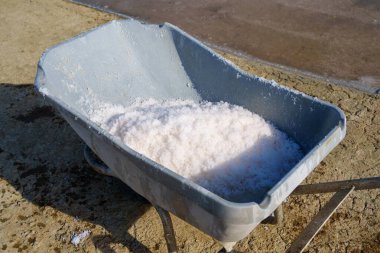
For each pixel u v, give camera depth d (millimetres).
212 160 2221
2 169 3059
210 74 2684
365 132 3242
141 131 2375
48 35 4699
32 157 3152
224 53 4309
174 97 2850
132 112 2625
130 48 2914
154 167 1811
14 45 4527
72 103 2562
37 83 2318
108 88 2771
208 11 5160
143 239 2562
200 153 2240
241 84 2516
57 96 2445
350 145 3141
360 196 2758
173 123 2365
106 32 2840
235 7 5223
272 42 4457
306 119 2264
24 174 3020
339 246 2488
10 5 5375
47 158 3139
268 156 2270
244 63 4125
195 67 2756
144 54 2912
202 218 1826
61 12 5176
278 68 4035
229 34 4652
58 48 2609
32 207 2783
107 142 2021
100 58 2785
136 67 2904
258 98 2455
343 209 2688
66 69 2613
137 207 2750
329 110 2119
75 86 2623
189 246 2512
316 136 2230
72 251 2518
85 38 2746
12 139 3314
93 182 2938
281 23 4805
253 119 2434
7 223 2688
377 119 3354
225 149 2268
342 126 1992
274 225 2607
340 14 4938
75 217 2709
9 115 3553
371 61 4082
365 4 5137
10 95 3779
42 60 2477
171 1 5461
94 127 2057
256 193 2129
